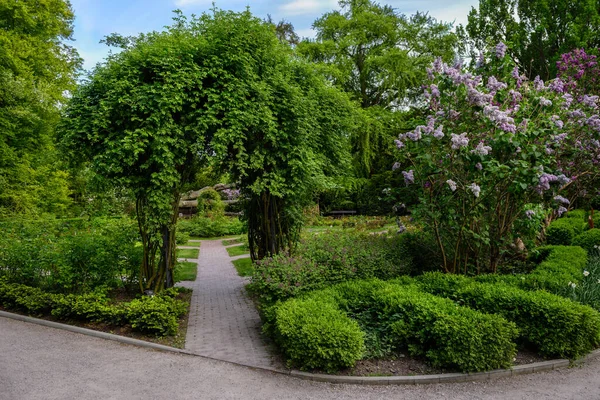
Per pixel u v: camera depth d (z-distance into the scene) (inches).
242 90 239.8
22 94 532.1
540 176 222.1
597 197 368.8
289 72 280.8
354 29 866.1
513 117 247.6
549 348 173.6
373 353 173.0
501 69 276.7
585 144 281.6
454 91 244.2
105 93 231.3
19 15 596.4
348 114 325.4
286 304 190.1
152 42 250.4
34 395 144.6
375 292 202.1
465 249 274.1
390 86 815.7
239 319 245.6
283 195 278.2
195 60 245.4
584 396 143.9
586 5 576.7
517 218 264.4
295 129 262.4
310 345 159.5
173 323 211.0
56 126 238.2
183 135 231.9
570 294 212.2
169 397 144.0
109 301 248.5
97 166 225.5
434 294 219.1
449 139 241.1
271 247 309.1
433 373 160.7
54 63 661.3
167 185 233.0
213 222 836.0
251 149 261.7
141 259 275.0
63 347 194.9
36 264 262.7
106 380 158.2
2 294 256.7
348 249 265.4
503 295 190.9
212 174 307.4
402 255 281.1
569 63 382.6
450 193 252.7
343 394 146.6
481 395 145.9
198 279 386.6
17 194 578.6
